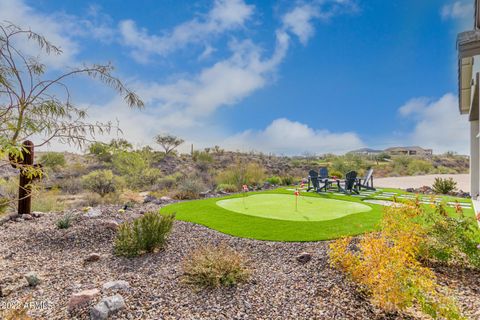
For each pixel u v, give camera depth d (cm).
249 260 402
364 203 829
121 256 442
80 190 1269
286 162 2620
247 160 2414
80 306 278
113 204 900
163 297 295
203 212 698
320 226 556
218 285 317
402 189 1273
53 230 551
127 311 267
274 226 563
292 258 409
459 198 991
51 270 391
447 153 3531
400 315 260
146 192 1345
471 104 821
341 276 332
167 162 2198
